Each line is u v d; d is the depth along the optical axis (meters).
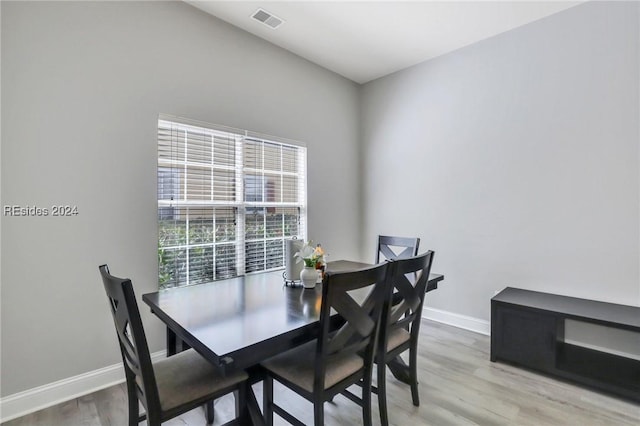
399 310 1.78
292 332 1.34
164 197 2.49
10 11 1.84
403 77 3.76
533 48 2.81
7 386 1.85
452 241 3.36
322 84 3.71
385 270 1.58
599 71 2.50
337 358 1.47
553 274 2.73
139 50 2.32
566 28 2.64
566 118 2.65
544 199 2.77
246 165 3.01
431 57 3.48
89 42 2.11
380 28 2.91
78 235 2.07
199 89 2.64
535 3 2.56
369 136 4.12
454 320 3.33
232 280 2.26
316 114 3.65
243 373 1.50
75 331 2.07
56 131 1.99
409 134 3.71
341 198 3.97
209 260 2.76
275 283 2.17
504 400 2.03
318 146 3.68
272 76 3.19
